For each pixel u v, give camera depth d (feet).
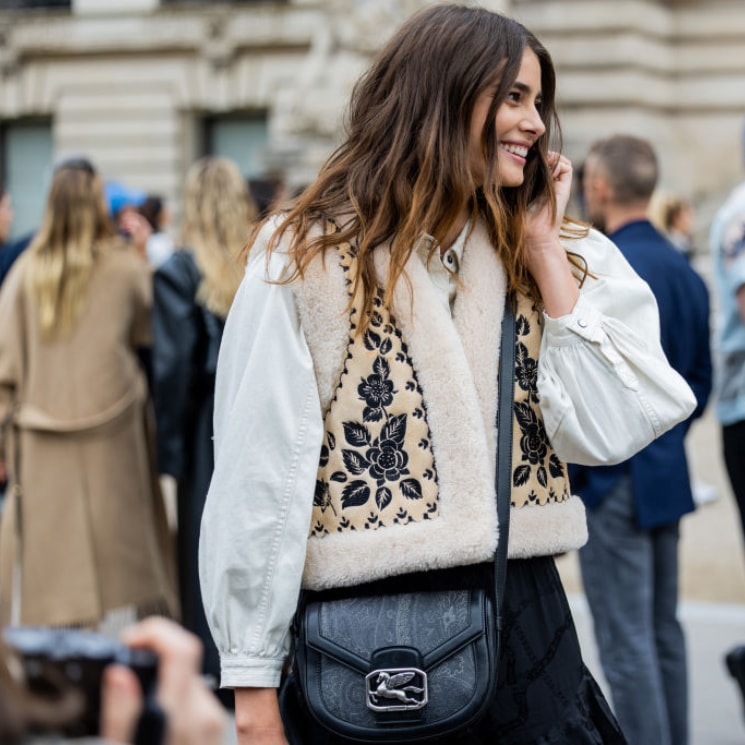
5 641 5.15
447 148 9.78
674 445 16.12
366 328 9.72
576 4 81.05
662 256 16.60
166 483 39.70
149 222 34.78
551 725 9.75
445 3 10.28
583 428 9.87
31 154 112.06
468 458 9.58
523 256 10.12
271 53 104.53
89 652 5.13
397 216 9.87
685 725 16.78
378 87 10.24
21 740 4.94
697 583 27.66
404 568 9.50
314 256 9.77
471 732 9.71
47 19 107.45
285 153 78.74
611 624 15.96
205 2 106.52
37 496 20.89
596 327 9.88
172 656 5.28
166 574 21.89
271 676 9.52
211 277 20.04
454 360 9.66
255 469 9.52
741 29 84.17
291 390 9.63
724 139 84.74
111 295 21.08
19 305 21.07
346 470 9.68
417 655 9.34
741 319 17.53
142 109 106.93
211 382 20.24
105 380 20.99
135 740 5.11
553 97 10.46
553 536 9.95
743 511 18.28
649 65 82.28
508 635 9.77
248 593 9.46
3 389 21.08
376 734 9.31
